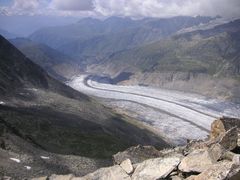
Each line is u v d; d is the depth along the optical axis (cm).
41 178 2391
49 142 10400
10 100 16375
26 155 5944
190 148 2877
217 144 2067
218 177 1661
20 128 11012
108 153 10731
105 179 2072
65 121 15488
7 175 4622
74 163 6606
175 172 1950
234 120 3431
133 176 2005
